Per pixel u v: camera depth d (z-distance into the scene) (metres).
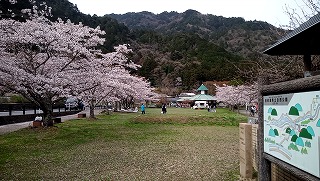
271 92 4.04
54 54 14.75
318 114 2.87
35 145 11.14
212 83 73.06
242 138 6.56
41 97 14.88
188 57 92.12
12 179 6.48
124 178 6.57
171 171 7.19
